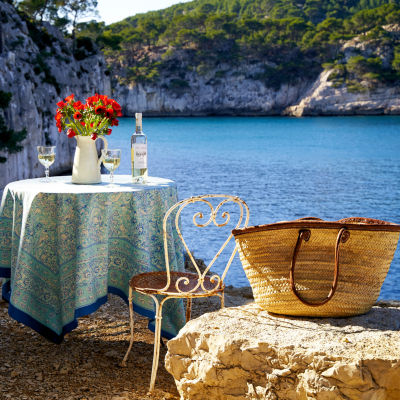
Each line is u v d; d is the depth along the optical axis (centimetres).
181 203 285
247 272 273
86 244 316
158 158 3978
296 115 12850
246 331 248
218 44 14362
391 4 14738
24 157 2236
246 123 10606
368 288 259
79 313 315
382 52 12938
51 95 3266
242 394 235
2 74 2188
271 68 13588
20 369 298
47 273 323
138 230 327
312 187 2411
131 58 15188
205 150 4841
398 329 248
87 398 270
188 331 255
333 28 14888
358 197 2095
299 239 253
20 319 319
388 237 255
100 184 361
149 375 305
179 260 367
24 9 6019
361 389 211
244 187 2375
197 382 246
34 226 320
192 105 13862
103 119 350
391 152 4656
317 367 219
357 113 12338
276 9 18875
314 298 257
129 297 317
